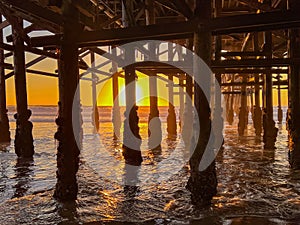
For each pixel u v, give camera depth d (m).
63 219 3.99
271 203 4.49
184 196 4.85
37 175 6.29
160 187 5.42
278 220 3.89
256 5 6.86
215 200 4.57
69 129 4.46
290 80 6.21
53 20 4.27
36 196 4.86
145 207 4.41
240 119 13.74
